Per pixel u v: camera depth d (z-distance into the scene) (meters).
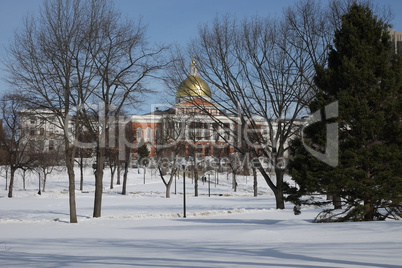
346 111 20.17
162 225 22.70
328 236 14.38
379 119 19.88
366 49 20.80
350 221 20.12
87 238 16.77
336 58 23.02
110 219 28.75
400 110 20.22
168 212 34.19
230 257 10.05
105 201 50.28
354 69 20.27
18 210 38.22
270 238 14.55
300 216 25.39
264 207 38.84
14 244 14.76
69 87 27.72
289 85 34.25
